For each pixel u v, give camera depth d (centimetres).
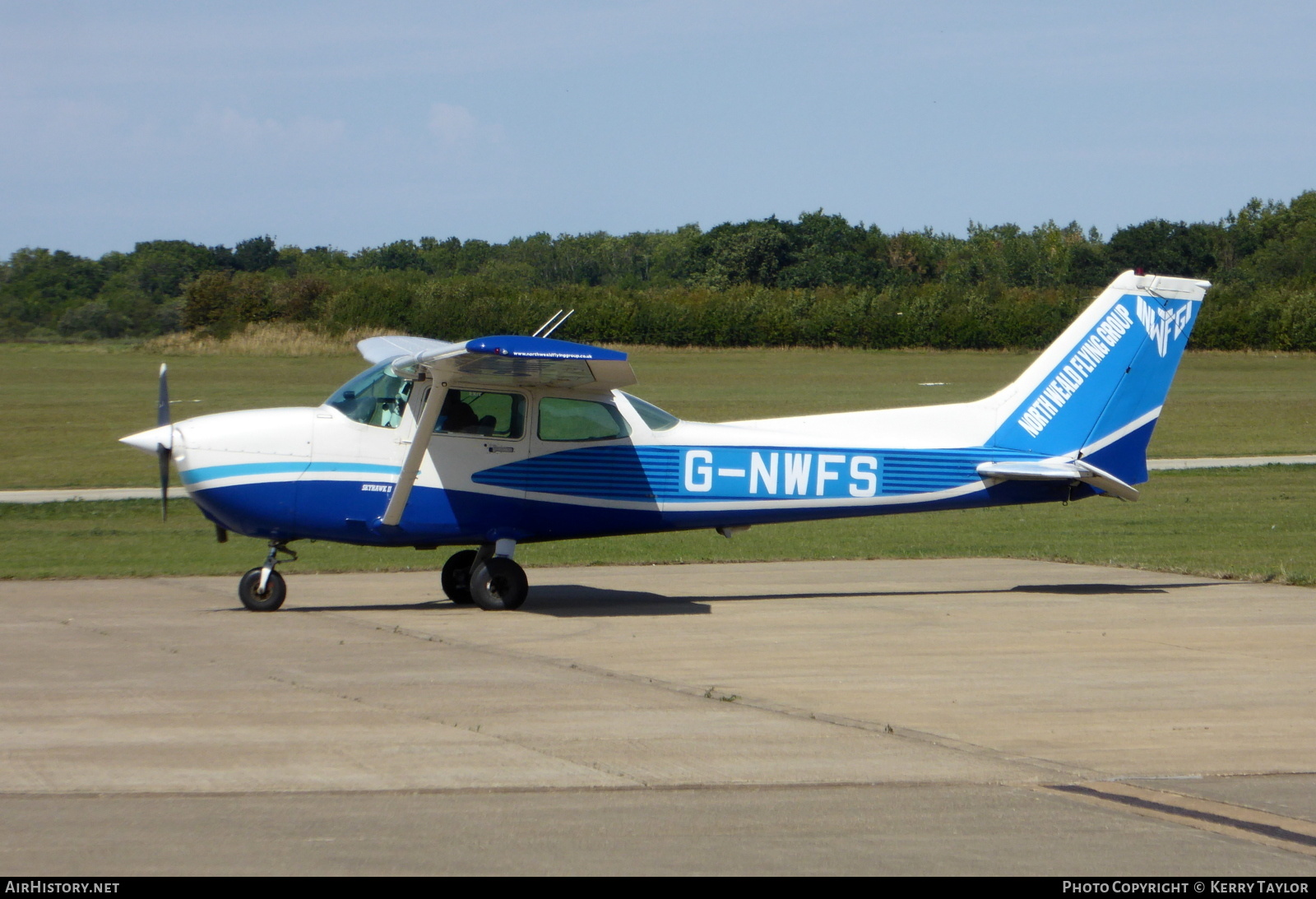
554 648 2547
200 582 3578
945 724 1931
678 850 1359
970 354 18700
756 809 1507
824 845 1382
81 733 1806
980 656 2491
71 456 7644
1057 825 1459
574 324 18612
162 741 1767
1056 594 3406
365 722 1892
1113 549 4484
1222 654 2527
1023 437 3381
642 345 18800
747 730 1875
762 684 2208
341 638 2636
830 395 12181
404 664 2355
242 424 2989
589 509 3138
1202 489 6650
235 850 1337
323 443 3003
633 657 2456
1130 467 3431
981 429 3369
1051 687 2206
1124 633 2769
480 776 1622
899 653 2522
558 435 3109
